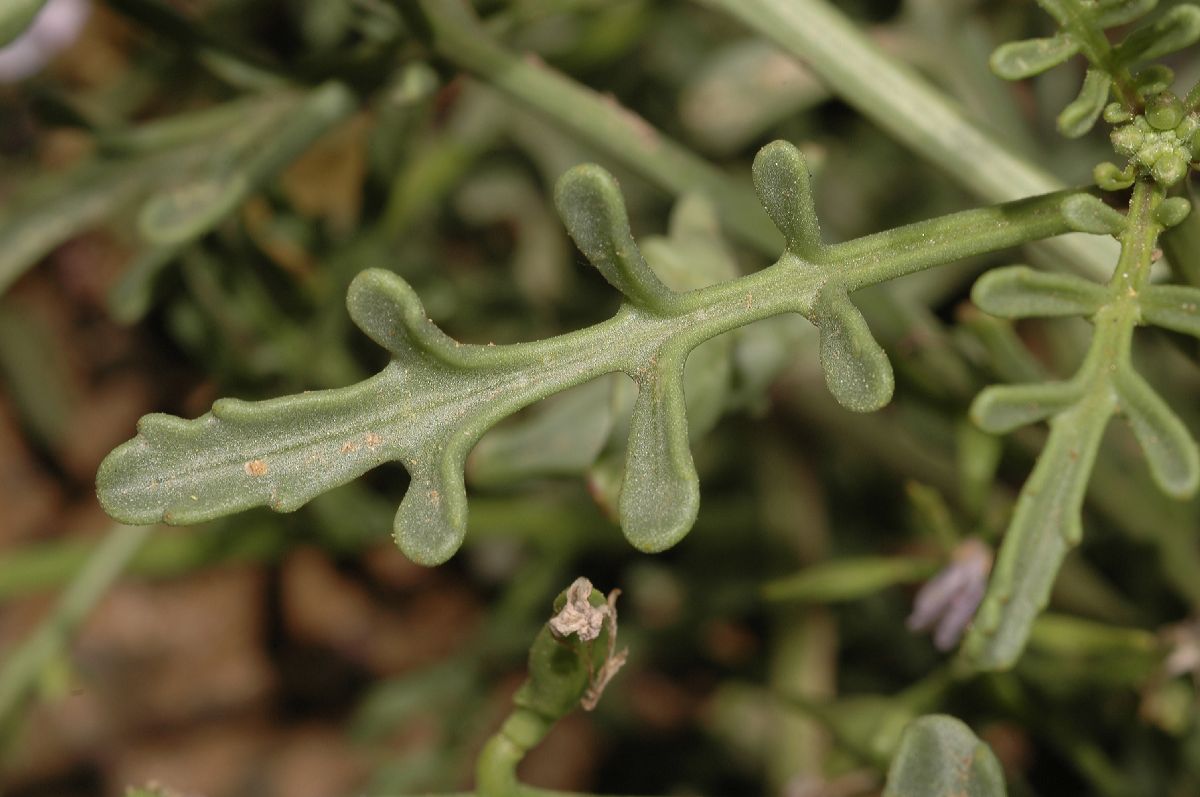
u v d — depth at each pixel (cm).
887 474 32
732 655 35
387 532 31
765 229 23
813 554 32
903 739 17
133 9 22
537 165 32
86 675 42
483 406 17
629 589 35
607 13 28
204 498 16
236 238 26
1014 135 27
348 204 33
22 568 30
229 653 42
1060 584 25
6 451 43
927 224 17
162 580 43
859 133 31
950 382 23
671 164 23
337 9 22
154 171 24
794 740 30
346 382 29
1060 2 17
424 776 32
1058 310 17
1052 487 17
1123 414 16
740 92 28
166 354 41
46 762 41
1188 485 16
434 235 34
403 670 41
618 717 35
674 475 16
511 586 35
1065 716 23
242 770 41
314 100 22
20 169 36
